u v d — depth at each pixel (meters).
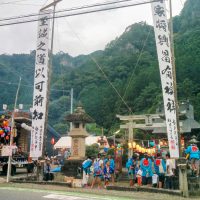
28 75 97.38
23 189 15.66
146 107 66.38
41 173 19.38
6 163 25.25
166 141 27.45
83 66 102.75
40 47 18.98
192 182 16.62
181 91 61.22
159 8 16.16
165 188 16.38
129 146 25.44
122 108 71.50
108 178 18.09
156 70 76.19
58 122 78.00
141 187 15.84
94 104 80.81
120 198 13.21
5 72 88.31
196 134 37.12
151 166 17.66
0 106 73.94
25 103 76.19
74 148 24.33
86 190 16.05
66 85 92.69
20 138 31.25
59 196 13.15
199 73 67.38
